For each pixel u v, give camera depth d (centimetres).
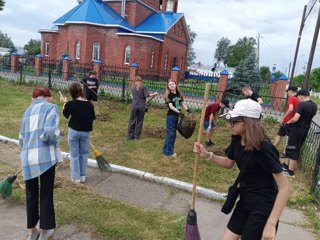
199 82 2016
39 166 347
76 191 501
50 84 1664
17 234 385
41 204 358
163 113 1243
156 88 1714
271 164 245
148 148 779
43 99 376
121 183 574
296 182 629
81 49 3238
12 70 2323
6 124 908
